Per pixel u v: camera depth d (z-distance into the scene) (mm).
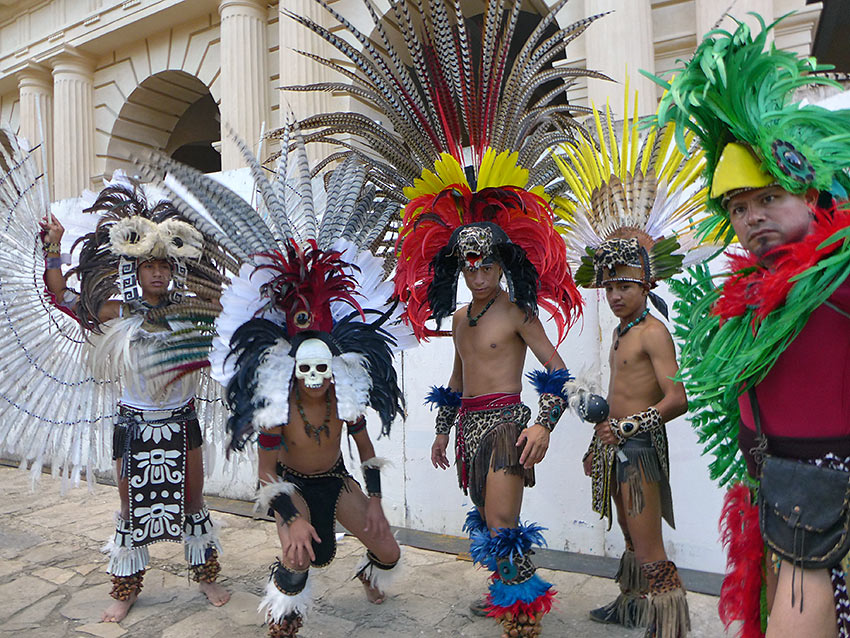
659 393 2223
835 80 1544
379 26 2447
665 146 2352
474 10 8625
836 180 1501
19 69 11961
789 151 1336
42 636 2562
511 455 2260
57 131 11664
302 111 8039
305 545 2105
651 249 2273
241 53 9023
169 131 12500
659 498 2199
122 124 11789
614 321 3156
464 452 2396
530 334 2344
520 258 2289
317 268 2229
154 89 11750
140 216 2709
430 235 2543
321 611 2762
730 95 1407
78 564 3383
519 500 2295
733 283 1569
